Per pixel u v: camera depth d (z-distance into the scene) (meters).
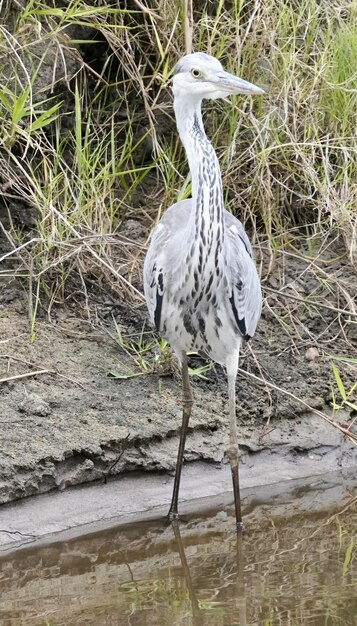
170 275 9.12
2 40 11.55
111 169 12.68
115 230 12.13
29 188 11.59
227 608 7.72
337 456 10.84
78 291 11.44
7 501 9.07
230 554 8.86
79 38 12.55
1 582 8.23
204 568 8.54
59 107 11.81
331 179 12.82
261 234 12.55
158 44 11.83
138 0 12.39
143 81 12.84
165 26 12.37
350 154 12.77
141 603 7.83
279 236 12.55
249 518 9.71
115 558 8.77
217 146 12.71
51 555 8.76
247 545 9.05
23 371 10.28
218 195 8.86
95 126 12.76
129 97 13.00
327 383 11.34
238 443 10.51
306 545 9.05
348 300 11.88
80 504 9.45
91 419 9.96
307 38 13.09
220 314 9.18
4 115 11.45
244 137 12.75
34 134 11.76
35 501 9.28
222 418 10.63
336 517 9.77
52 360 10.56
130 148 12.20
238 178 12.62
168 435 10.20
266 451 10.66
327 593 7.97
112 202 12.01
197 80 8.80
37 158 12.10
